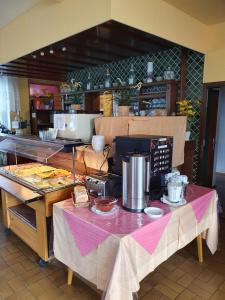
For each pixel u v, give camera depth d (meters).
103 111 2.47
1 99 5.62
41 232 2.00
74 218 1.52
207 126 3.79
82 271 1.51
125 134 2.12
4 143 3.00
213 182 4.46
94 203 1.67
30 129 6.16
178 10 2.58
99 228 1.34
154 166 1.72
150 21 2.22
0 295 1.79
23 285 1.90
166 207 1.64
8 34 3.26
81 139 2.33
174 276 2.00
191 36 2.82
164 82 3.11
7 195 2.53
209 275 2.02
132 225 1.37
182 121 2.32
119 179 1.82
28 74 4.79
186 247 2.45
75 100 4.16
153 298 1.75
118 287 1.23
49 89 6.59
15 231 2.47
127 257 1.25
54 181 2.14
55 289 1.85
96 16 1.94
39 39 2.65
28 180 2.22
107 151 2.07
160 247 1.49
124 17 1.94
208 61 3.13
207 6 2.52
